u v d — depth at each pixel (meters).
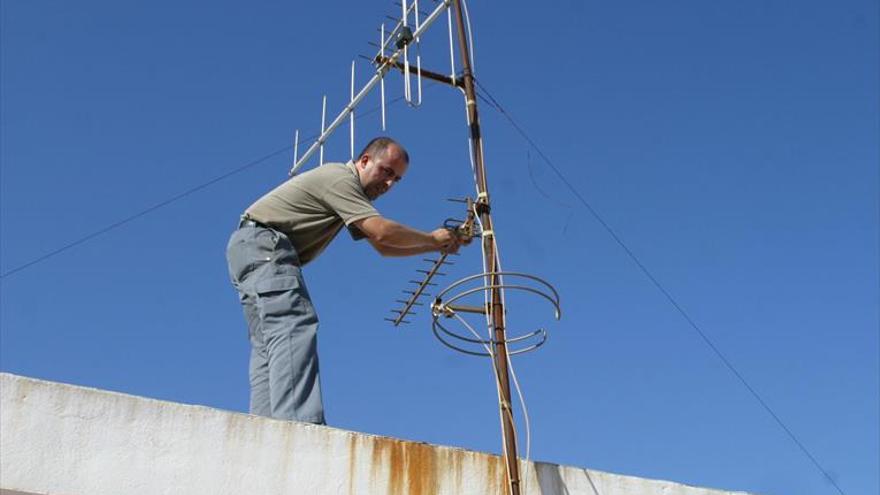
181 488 4.14
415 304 6.16
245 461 4.30
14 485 3.88
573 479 5.14
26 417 3.99
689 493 5.37
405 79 6.66
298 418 4.67
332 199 5.16
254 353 5.12
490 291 5.58
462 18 6.86
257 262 5.04
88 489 3.98
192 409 4.29
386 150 5.38
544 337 5.52
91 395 4.13
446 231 5.51
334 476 4.45
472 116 6.35
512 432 5.10
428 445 4.75
